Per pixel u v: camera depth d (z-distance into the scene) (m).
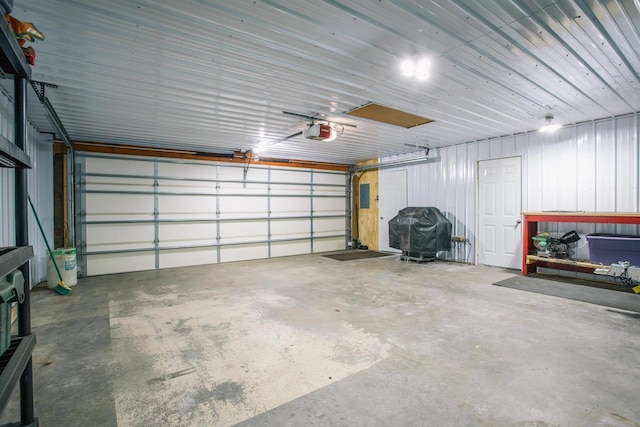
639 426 1.74
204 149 7.11
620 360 2.48
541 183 5.54
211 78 3.36
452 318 3.45
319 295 4.42
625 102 4.16
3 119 3.69
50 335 3.10
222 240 7.42
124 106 4.16
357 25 2.41
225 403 2.01
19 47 1.30
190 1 2.11
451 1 2.14
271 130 5.50
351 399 2.04
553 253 5.22
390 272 5.95
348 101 4.10
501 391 2.10
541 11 2.28
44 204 5.54
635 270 3.62
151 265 6.57
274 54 2.87
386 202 8.66
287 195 8.44
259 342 2.90
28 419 1.56
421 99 4.05
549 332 3.03
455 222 6.88
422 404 1.97
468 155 6.62
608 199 4.80
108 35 2.52
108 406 1.99
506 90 3.76
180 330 3.19
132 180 6.41
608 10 2.29
